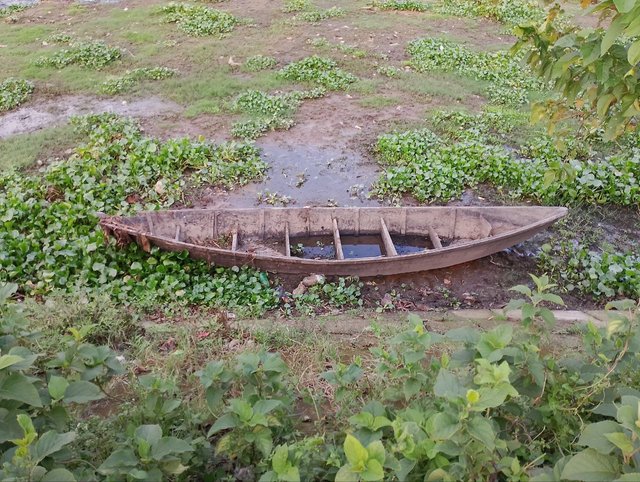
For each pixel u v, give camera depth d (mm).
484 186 9328
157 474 2750
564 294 7133
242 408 2998
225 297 6609
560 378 3359
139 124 10625
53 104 11367
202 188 8984
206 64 13234
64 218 7609
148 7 16969
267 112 11227
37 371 4184
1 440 2752
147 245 6922
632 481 2029
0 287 3713
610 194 8992
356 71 13148
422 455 2711
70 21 15961
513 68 13383
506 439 3178
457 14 17125
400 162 9617
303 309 6555
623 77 3424
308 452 3045
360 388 4512
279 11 17094
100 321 5734
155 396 3654
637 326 3436
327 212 7613
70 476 2432
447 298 6965
